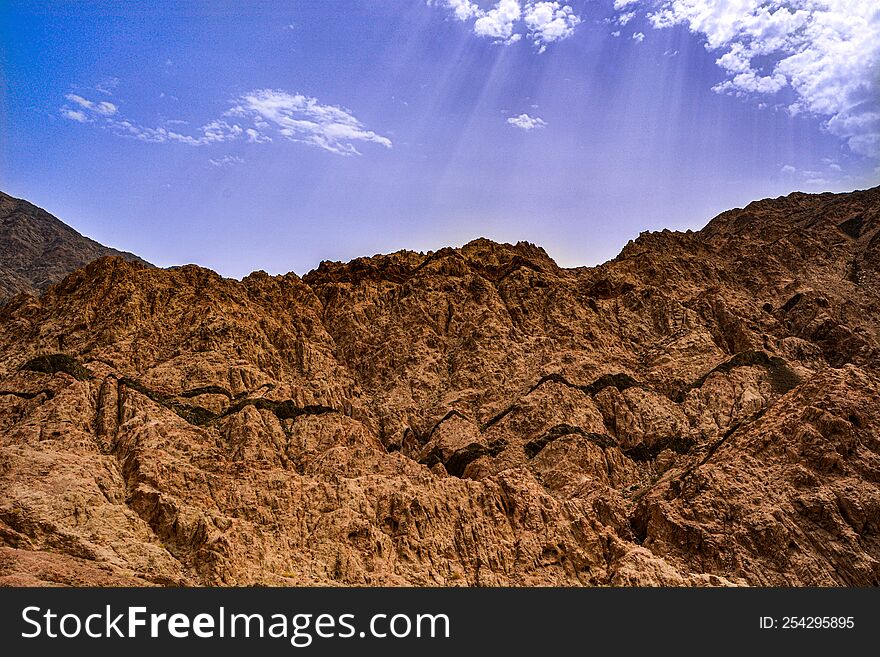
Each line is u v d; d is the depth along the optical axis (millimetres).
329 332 116188
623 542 63562
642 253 141875
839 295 141625
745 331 115250
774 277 142375
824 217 185125
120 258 108438
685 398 100500
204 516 58219
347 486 65438
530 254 144750
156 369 89125
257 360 96500
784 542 63781
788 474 70000
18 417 79875
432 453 92000
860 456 71500
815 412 75062
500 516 65000
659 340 115625
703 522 66938
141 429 72062
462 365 106625
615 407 97250
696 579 57094
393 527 63000
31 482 57844
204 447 73625
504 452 89750
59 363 87000
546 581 59188
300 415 86812
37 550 51906
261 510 61500
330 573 57062
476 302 119750
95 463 63031
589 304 121375
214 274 113312
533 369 104812
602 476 86812
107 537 54969
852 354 119375
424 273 125750
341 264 135625
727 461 74125
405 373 106250
